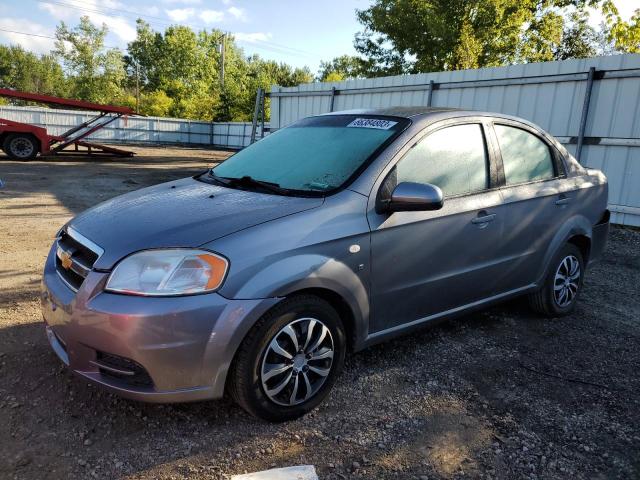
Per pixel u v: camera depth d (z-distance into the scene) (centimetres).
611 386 337
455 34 2303
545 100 916
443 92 1064
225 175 363
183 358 242
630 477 250
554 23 2477
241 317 249
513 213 381
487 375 344
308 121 404
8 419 272
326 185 309
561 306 447
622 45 1831
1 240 642
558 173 432
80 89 5722
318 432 274
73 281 271
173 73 6750
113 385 251
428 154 339
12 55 10044
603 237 479
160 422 276
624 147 834
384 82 1177
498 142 386
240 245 255
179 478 236
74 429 267
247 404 264
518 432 282
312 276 270
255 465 247
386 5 2603
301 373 280
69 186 1195
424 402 307
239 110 4275
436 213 330
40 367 324
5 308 414
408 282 322
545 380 341
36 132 1794
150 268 245
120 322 238
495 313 457
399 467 251
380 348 375
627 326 443
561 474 250
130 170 1658
